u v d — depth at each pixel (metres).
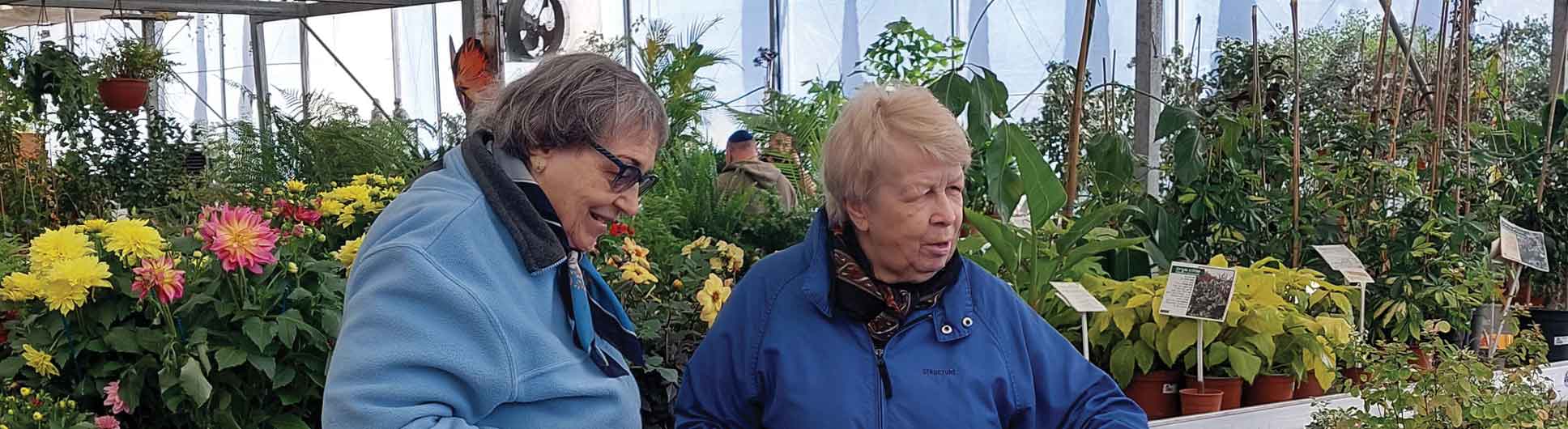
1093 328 3.04
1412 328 3.54
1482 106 4.93
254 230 2.43
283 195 4.07
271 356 2.45
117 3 8.66
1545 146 4.37
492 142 1.50
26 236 6.71
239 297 2.48
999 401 1.82
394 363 1.30
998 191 3.19
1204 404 2.88
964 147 1.76
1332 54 5.88
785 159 5.68
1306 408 2.93
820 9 8.95
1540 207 4.34
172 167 7.74
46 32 8.01
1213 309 2.85
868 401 1.77
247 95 11.33
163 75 8.17
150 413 2.53
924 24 8.44
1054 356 1.89
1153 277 3.52
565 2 8.71
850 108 1.80
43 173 7.14
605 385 1.50
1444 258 3.70
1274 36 6.55
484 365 1.35
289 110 9.15
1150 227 3.85
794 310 1.85
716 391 1.88
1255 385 3.06
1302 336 3.03
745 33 9.20
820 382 1.78
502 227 1.43
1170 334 2.96
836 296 1.82
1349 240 3.83
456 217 1.39
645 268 3.11
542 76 1.44
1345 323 3.07
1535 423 2.36
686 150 5.13
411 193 1.44
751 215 4.38
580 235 1.49
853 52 8.78
